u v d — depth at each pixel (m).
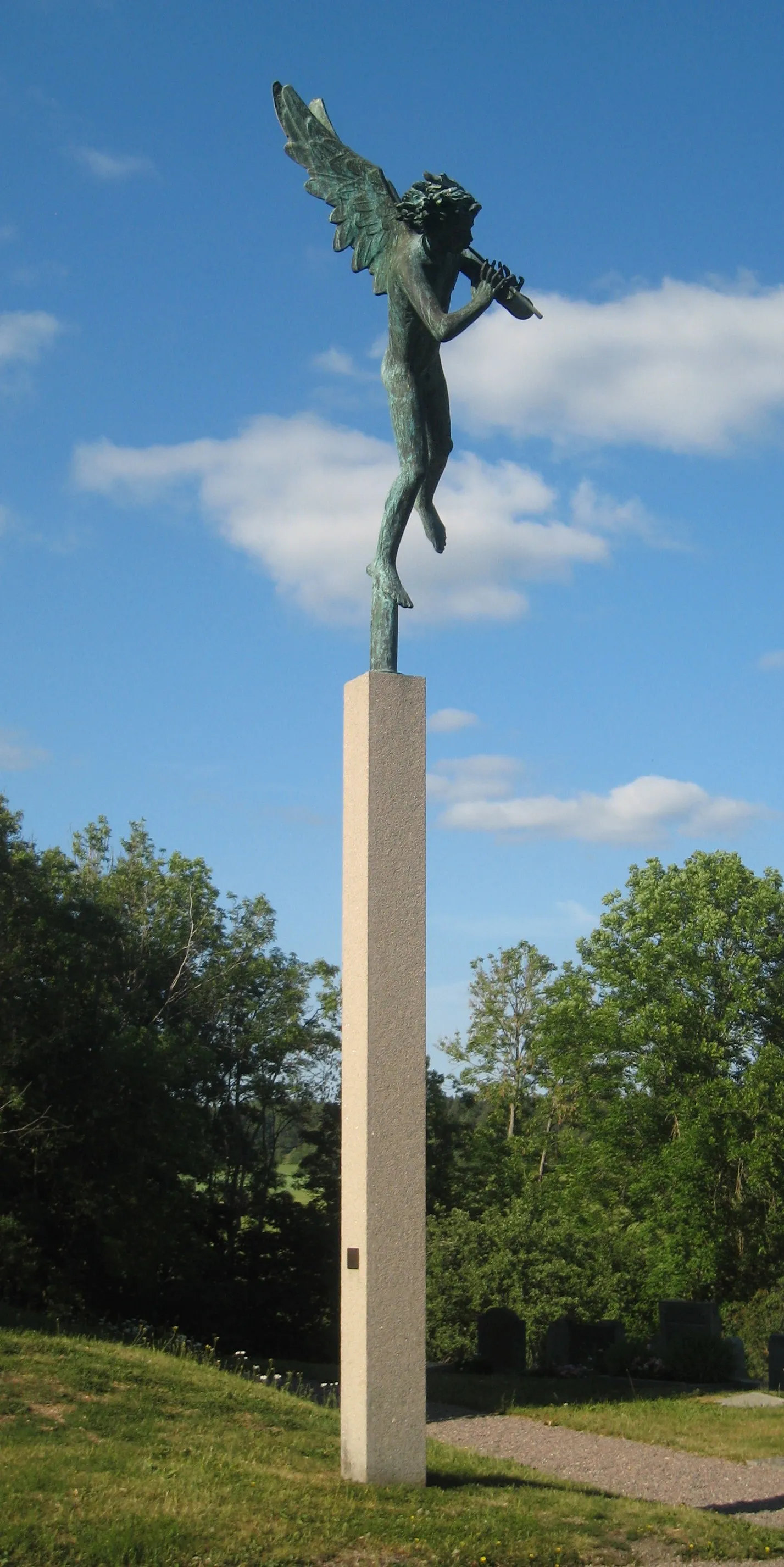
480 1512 9.40
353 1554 8.23
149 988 44.44
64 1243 32.03
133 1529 8.18
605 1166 40.16
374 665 10.90
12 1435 10.94
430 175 11.47
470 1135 47.47
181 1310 37.78
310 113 12.34
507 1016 56.03
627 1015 40.91
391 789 10.59
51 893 33.62
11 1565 7.56
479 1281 31.39
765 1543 9.44
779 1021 40.47
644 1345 22.36
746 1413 17.53
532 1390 20.14
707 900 40.84
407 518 11.48
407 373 11.71
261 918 48.19
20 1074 30.45
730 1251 38.19
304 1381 22.39
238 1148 44.16
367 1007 10.20
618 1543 9.12
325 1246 41.84
